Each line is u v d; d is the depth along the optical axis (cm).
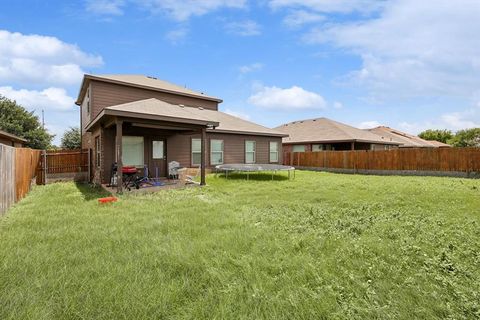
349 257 341
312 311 225
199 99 1730
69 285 258
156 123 933
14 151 678
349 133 2189
